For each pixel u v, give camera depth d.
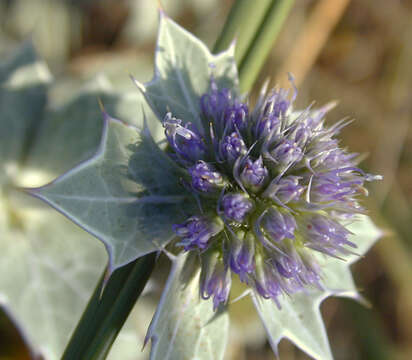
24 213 0.10
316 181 0.06
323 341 0.06
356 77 0.14
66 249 0.10
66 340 0.09
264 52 0.07
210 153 0.06
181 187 0.06
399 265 0.13
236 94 0.07
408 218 0.13
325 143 0.06
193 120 0.06
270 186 0.06
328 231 0.06
